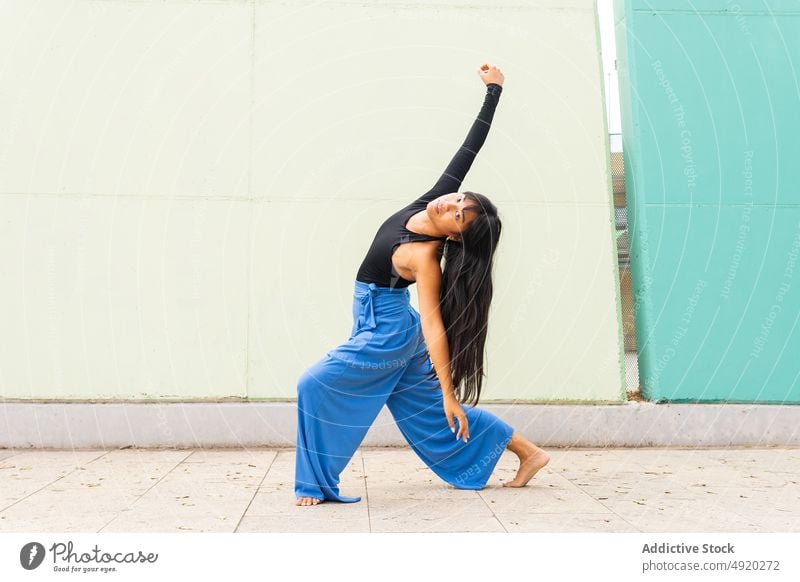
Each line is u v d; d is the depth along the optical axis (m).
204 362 3.66
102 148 3.70
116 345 3.63
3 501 2.46
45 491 2.62
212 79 3.77
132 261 3.67
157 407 3.59
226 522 2.19
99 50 3.74
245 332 3.68
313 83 3.80
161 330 3.65
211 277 3.70
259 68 3.79
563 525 2.18
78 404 3.57
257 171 3.75
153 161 3.72
